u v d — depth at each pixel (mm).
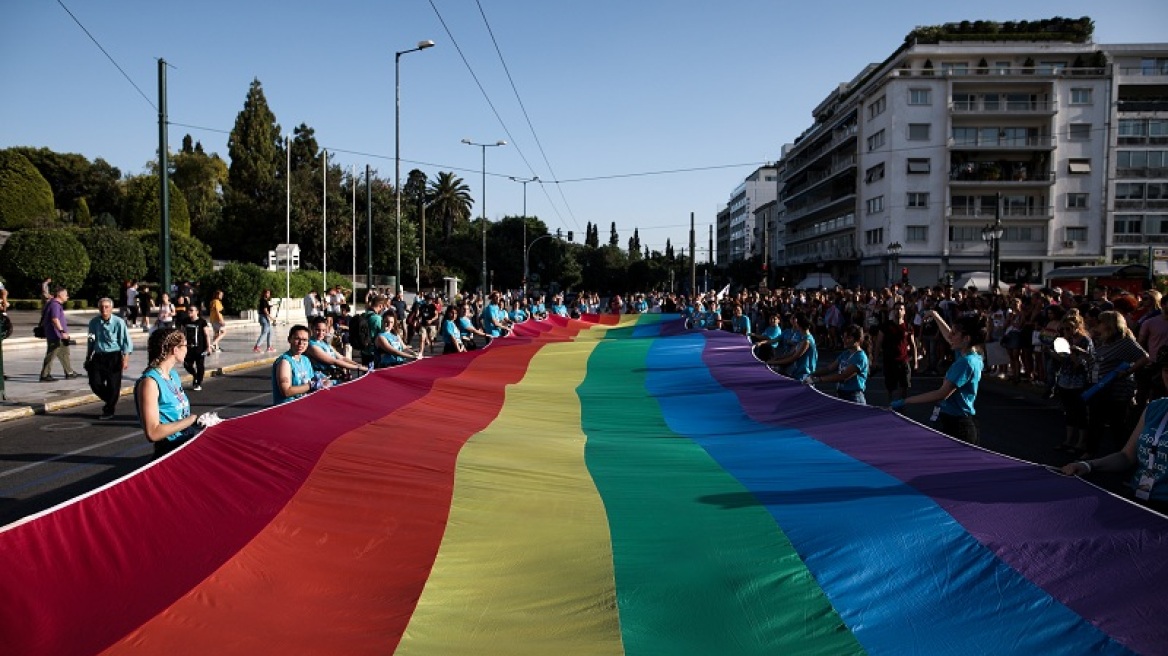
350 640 3146
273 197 66875
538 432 6965
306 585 3590
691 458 5855
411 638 3166
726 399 8617
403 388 8375
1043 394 15086
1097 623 3234
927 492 4605
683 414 8031
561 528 4277
